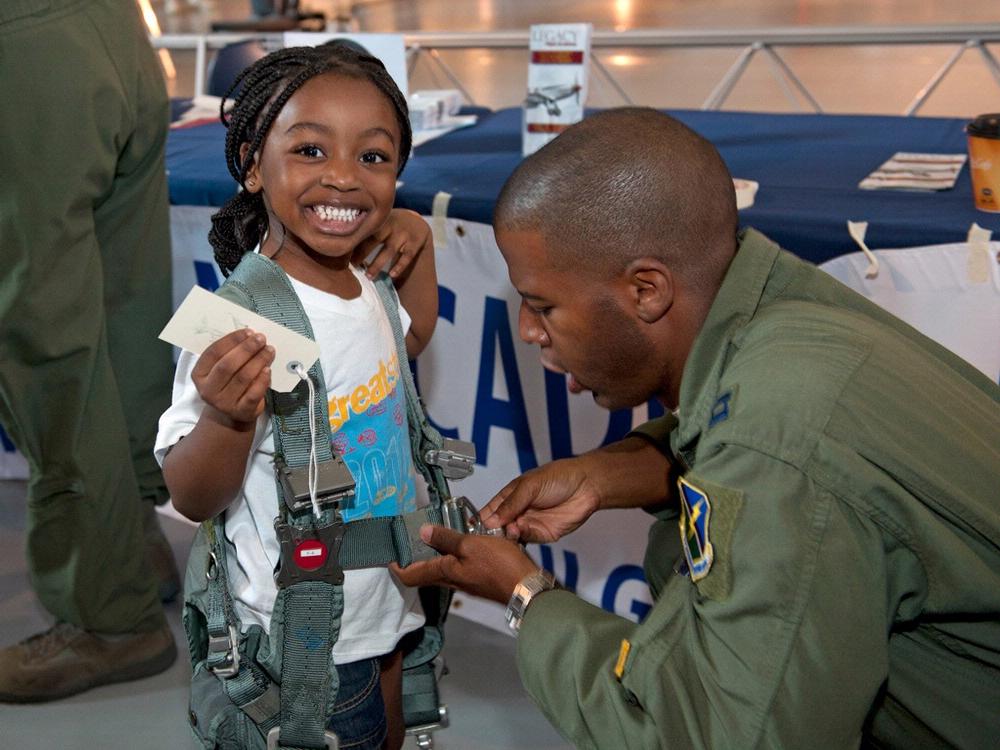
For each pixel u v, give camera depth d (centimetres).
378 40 194
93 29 148
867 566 76
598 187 87
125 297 177
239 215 113
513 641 193
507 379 175
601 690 85
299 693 104
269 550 107
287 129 100
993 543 78
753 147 209
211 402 89
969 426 85
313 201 100
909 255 141
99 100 148
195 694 115
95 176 151
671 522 125
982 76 559
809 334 85
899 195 162
